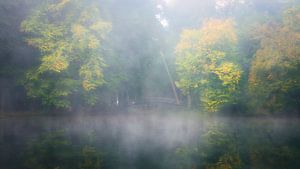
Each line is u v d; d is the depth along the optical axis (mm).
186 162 12117
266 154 13867
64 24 34375
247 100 36281
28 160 12289
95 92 37688
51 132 21938
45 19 34281
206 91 35906
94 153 13922
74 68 35375
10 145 16062
